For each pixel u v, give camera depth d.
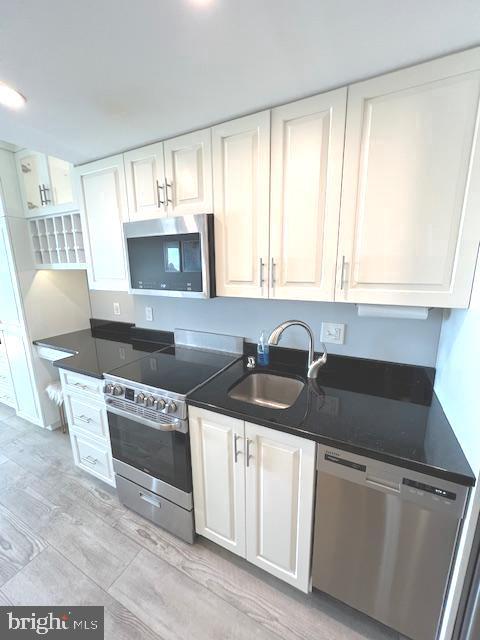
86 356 1.99
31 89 1.12
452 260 1.02
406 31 0.84
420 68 0.95
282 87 1.11
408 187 1.04
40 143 1.60
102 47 0.91
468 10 0.76
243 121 1.29
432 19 0.80
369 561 1.10
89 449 1.94
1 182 2.21
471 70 0.89
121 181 1.72
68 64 0.99
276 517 1.26
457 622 0.96
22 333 2.46
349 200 1.14
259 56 0.95
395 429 1.10
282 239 1.31
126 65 0.99
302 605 1.32
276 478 1.21
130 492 1.74
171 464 1.50
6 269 2.38
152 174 1.60
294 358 1.74
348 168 1.12
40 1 0.73
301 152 1.20
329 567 1.19
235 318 1.92
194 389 1.43
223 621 1.26
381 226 1.10
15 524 1.74
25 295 2.38
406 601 1.07
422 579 1.02
